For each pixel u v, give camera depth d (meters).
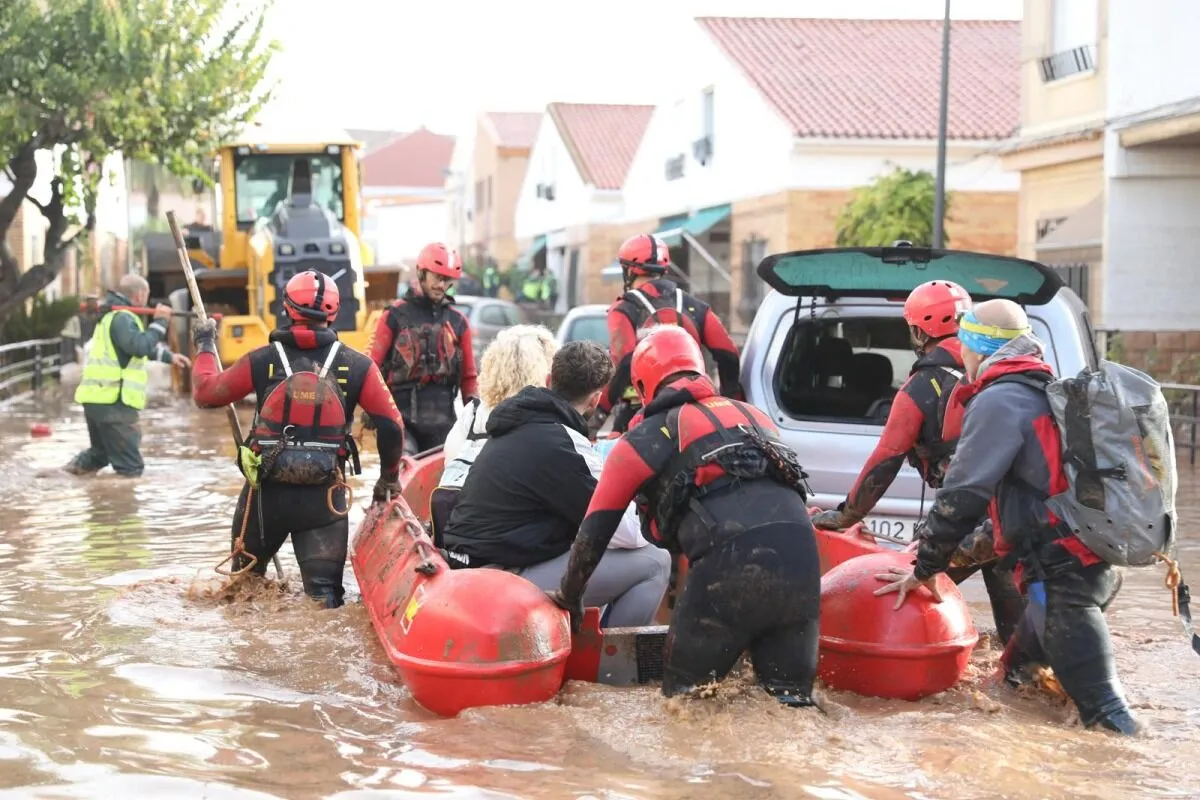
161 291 22.30
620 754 4.46
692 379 4.86
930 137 26.34
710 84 31.62
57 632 6.29
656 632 5.28
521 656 4.88
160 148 20.14
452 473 6.39
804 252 6.49
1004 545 4.94
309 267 17.55
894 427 5.50
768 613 4.70
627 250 7.60
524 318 28.55
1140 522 4.66
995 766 4.37
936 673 5.18
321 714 5.01
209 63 19.83
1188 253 17.77
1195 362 16.95
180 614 6.61
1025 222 21.30
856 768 4.34
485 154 62.62
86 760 4.49
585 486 5.51
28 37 18.14
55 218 20.08
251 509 6.87
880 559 5.36
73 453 13.64
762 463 4.77
